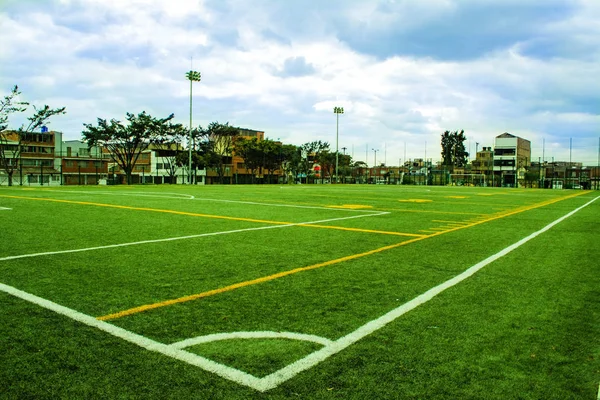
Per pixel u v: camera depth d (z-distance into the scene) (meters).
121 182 63.94
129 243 7.75
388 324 3.73
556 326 3.74
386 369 2.89
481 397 2.56
